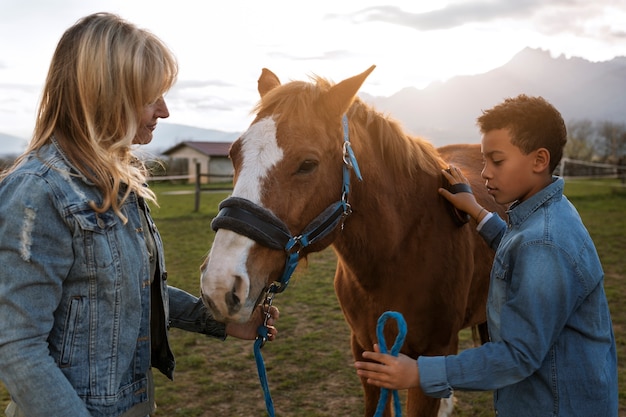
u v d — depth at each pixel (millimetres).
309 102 1752
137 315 1306
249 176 1618
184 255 7422
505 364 1294
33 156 1234
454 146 3445
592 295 1352
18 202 1132
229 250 1551
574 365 1351
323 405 3270
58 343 1220
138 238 1337
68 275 1212
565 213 1380
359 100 2174
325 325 4625
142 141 1447
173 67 1364
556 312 1285
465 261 2348
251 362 3893
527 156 1388
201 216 11609
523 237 1351
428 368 1332
